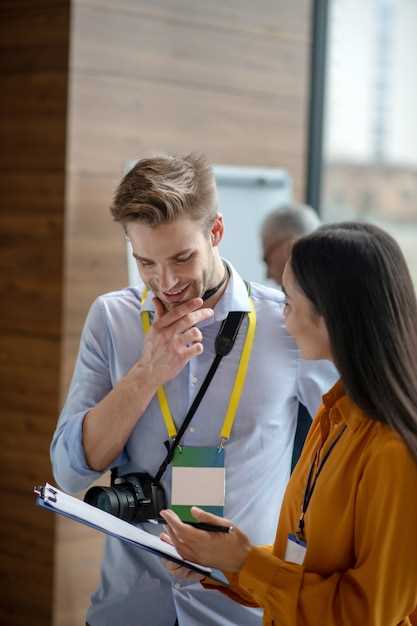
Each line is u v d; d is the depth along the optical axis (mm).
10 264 5363
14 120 5340
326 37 6277
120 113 5301
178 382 2768
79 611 5285
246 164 5941
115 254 5316
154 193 2502
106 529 2348
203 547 2287
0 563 5430
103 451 2717
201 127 5688
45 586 5227
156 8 5418
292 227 4762
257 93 5965
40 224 5230
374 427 2184
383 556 2104
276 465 2787
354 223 2268
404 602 2133
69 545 5223
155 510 2705
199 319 2631
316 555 2227
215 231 2693
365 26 6312
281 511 2494
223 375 2754
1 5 5375
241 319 2773
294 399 2828
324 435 2330
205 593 2754
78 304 5188
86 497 2725
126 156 5340
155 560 2797
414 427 2121
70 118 5102
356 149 6414
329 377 2795
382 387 2133
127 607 2854
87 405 2844
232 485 2736
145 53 5387
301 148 6254
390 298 2150
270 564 2244
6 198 5387
